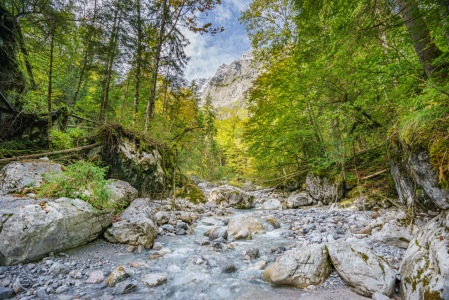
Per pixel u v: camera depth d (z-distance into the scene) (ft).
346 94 23.48
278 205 38.63
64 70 30.83
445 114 9.34
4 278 9.70
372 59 16.49
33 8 22.18
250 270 12.99
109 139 26.45
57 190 15.29
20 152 21.31
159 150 34.17
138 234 16.06
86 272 11.56
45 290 9.46
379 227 18.11
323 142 36.29
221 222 26.30
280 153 42.37
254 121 44.68
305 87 32.14
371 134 23.30
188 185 41.34
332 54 18.78
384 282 9.32
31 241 11.05
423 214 14.19
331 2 15.21
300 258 11.37
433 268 8.09
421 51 13.87
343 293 9.82
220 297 10.05
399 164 15.01
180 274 12.28
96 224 15.47
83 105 38.40
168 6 39.86
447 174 8.65
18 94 23.49
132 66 40.40
